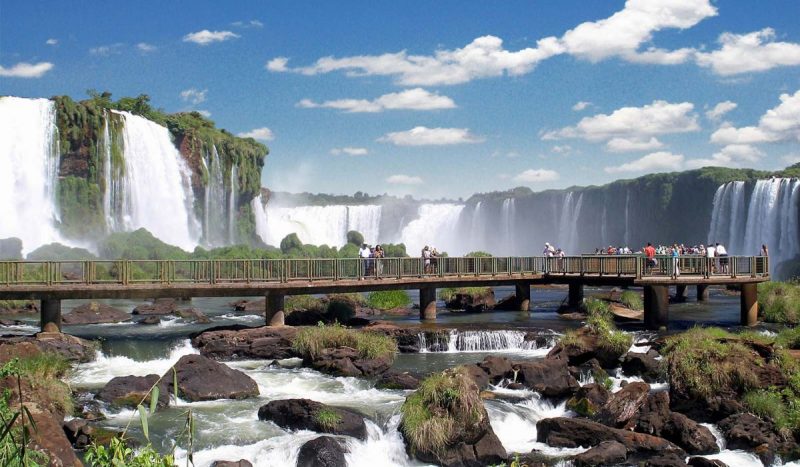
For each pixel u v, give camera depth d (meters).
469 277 47.50
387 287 43.47
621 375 30.88
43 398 23.14
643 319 44.34
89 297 36.84
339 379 30.55
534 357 35.00
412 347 37.34
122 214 94.69
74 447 21.73
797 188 91.00
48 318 37.00
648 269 43.03
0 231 80.25
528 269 50.81
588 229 136.62
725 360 26.91
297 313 42.91
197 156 108.81
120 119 95.94
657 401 24.42
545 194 140.50
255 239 121.31
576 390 27.11
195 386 27.19
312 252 91.81
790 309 44.03
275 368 33.03
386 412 25.19
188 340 36.72
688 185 123.62
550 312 50.00
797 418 24.44
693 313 48.34
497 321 44.50
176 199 103.94
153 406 9.61
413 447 22.50
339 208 139.88
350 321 42.12
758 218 96.62
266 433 23.36
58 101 88.38
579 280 47.06
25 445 9.92
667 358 28.30
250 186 122.25
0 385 22.45
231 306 58.00
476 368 29.02
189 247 103.12
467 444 22.34
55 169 87.12
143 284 37.62
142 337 39.16
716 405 25.81
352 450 22.33
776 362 27.83
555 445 23.47
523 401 26.95
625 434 23.02
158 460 10.91
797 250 91.00
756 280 42.22
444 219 141.25
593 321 33.19
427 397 23.39
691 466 21.88
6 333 40.53
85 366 32.81
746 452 23.34
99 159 91.31
